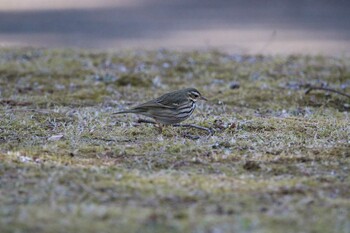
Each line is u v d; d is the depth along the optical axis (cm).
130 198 1042
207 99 1670
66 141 1370
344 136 1429
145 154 1294
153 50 2480
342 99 1825
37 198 1035
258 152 1315
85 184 1099
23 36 2956
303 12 3628
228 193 1071
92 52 2405
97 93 1855
